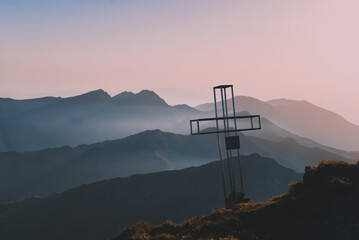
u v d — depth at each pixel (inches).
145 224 574.2
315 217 425.7
